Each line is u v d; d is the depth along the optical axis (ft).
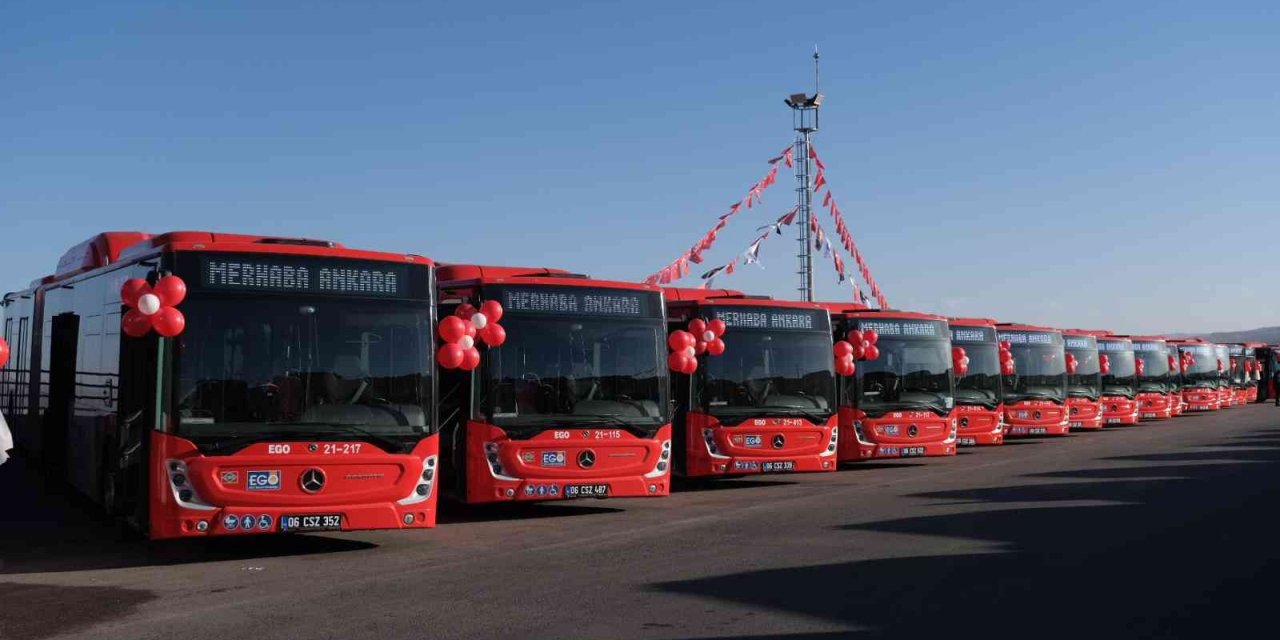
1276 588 28.63
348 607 28.07
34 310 58.08
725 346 57.57
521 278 46.19
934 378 69.51
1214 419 129.29
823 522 42.80
